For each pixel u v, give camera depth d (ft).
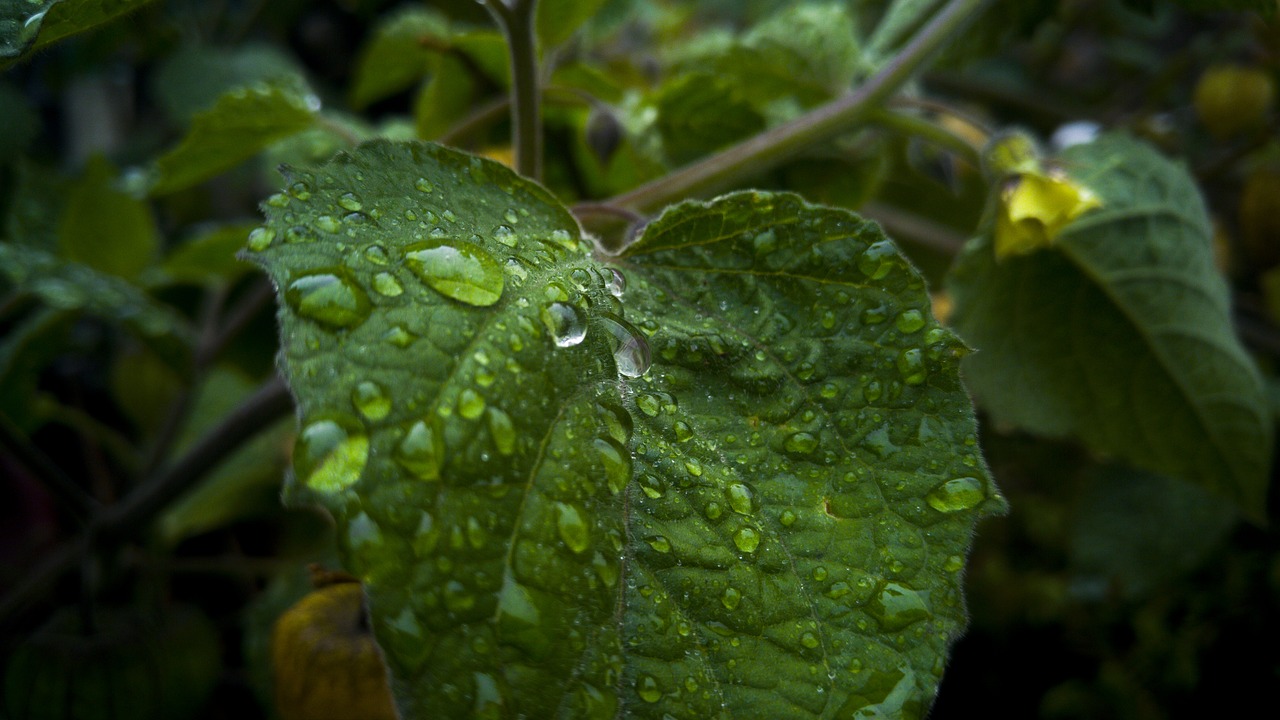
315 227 0.60
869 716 0.58
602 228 0.85
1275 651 1.43
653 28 1.60
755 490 0.62
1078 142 0.99
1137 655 1.50
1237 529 1.48
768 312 0.66
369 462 0.56
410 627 0.55
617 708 0.57
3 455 1.38
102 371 1.79
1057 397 0.97
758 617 0.59
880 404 0.64
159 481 1.09
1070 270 0.94
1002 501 0.62
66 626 1.11
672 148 1.05
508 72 1.11
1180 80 2.00
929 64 0.95
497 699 0.55
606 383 0.61
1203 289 0.94
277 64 1.77
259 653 1.18
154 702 1.10
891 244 0.66
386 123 1.33
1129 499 1.41
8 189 1.55
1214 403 0.95
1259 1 0.92
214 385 1.58
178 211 1.83
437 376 0.58
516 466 0.57
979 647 1.62
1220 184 1.70
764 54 1.07
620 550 0.59
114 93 2.19
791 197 0.67
